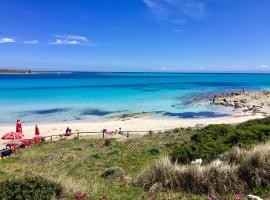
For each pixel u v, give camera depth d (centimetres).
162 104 7419
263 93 9275
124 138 3669
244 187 973
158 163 1123
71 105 7031
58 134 4153
